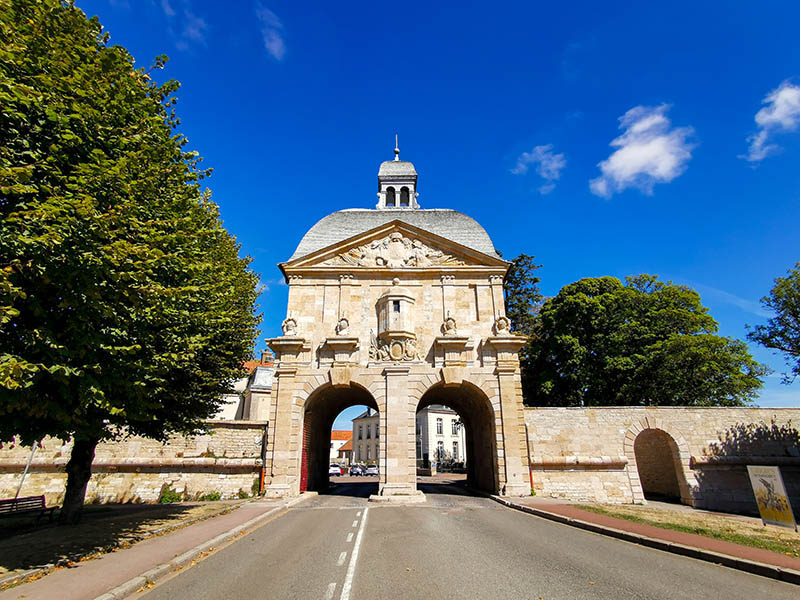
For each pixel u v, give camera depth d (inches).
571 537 434.6
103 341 349.7
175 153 466.9
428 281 953.5
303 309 927.7
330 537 439.2
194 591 264.8
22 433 363.9
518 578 284.5
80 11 390.0
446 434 2623.0
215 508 650.8
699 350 1079.6
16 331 312.8
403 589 261.6
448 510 649.6
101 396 332.2
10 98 295.3
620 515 550.6
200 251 512.7
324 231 1027.9
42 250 294.0
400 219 1061.8
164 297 399.9
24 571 287.9
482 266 954.7
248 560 344.5
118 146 384.5
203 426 698.2
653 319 1220.5
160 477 837.8
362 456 3164.4
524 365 1346.0
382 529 481.7
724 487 849.5
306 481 909.8
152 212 423.5
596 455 863.1
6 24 326.3
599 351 1219.9
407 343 896.9
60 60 351.9
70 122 349.7
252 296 916.0
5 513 485.1
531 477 844.6
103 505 764.6
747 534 430.3
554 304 1325.0
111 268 343.3
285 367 877.2
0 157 302.8
